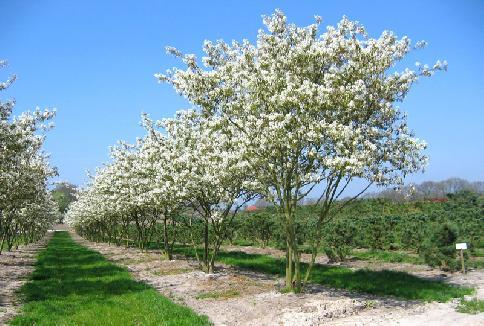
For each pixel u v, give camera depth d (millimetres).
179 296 15422
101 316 11922
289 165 13742
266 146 13273
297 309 11914
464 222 31375
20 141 18312
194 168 18016
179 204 21500
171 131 20453
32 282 18250
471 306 11977
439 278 18031
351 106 12414
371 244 29453
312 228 32531
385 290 14898
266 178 15031
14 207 26484
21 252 36031
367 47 13172
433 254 20312
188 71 14867
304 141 13109
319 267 21688
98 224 52531
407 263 23359
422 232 25422
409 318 11062
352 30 13680
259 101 13852
